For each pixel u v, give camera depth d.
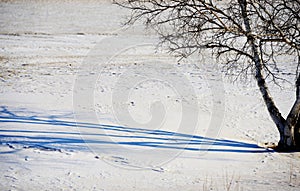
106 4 88.00
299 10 18.34
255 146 22.08
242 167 18.45
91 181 16.08
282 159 19.75
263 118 28.72
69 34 61.53
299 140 21.36
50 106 28.70
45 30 63.50
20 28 63.78
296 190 15.25
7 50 50.06
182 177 16.84
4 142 20.02
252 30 20.36
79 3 88.62
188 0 19.36
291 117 20.98
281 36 18.62
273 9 18.84
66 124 23.91
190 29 19.64
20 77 38.88
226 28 19.28
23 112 26.48
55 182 15.82
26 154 18.61
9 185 15.24
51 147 19.64
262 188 15.45
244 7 19.58
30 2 86.94
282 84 38.09
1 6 81.00
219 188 15.44
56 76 39.88
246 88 37.06
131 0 20.81
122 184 15.82
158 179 16.53
